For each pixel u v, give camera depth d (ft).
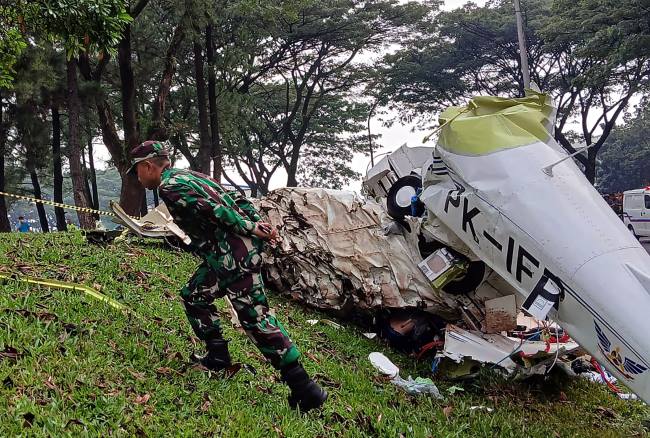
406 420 15.06
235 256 12.91
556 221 16.14
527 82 53.88
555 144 18.28
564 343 20.20
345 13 96.02
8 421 10.00
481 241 17.80
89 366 12.75
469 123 18.58
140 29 76.18
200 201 12.75
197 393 13.00
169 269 23.26
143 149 13.55
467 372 19.25
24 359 12.23
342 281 23.06
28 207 192.54
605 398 21.56
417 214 21.54
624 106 95.45
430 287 21.08
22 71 64.75
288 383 13.33
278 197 25.50
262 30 79.87
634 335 14.28
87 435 10.20
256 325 13.03
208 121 77.71
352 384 16.69
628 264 15.10
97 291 17.62
